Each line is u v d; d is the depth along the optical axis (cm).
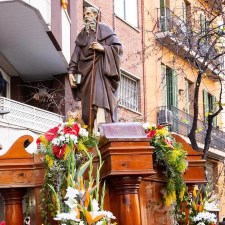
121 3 2820
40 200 832
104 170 783
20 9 1869
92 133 839
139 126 786
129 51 2808
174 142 877
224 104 1717
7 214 863
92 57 887
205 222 909
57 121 2261
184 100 3166
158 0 3050
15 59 2284
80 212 686
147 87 2906
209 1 2106
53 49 2172
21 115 2078
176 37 2173
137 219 769
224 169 2386
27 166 855
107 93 883
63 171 804
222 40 2169
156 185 862
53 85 2444
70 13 2388
